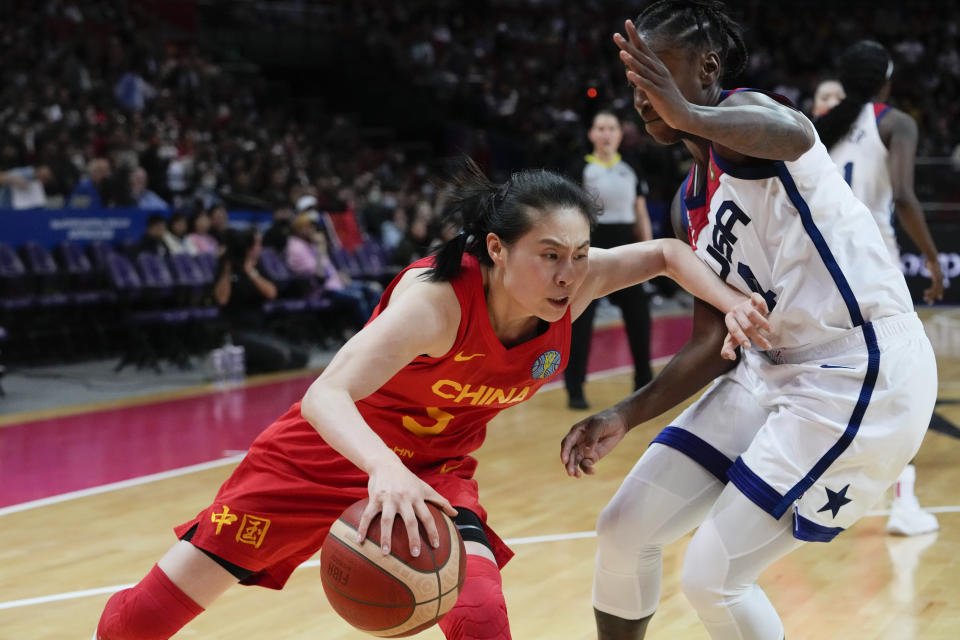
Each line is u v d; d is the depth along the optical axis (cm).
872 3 2241
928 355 229
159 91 1446
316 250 1034
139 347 917
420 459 239
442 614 192
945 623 330
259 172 1228
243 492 236
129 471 557
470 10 2131
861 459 222
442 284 209
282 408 738
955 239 1238
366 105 1966
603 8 2209
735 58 236
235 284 882
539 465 561
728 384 254
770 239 225
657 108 199
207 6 1892
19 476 548
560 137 1310
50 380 862
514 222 202
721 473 246
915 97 1970
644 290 686
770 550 229
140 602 235
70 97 1298
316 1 2041
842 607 347
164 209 1008
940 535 423
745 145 208
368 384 198
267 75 1962
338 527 193
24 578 387
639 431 655
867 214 228
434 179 238
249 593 370
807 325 227
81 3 1547
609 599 258
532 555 406
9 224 877
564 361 233
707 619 236
